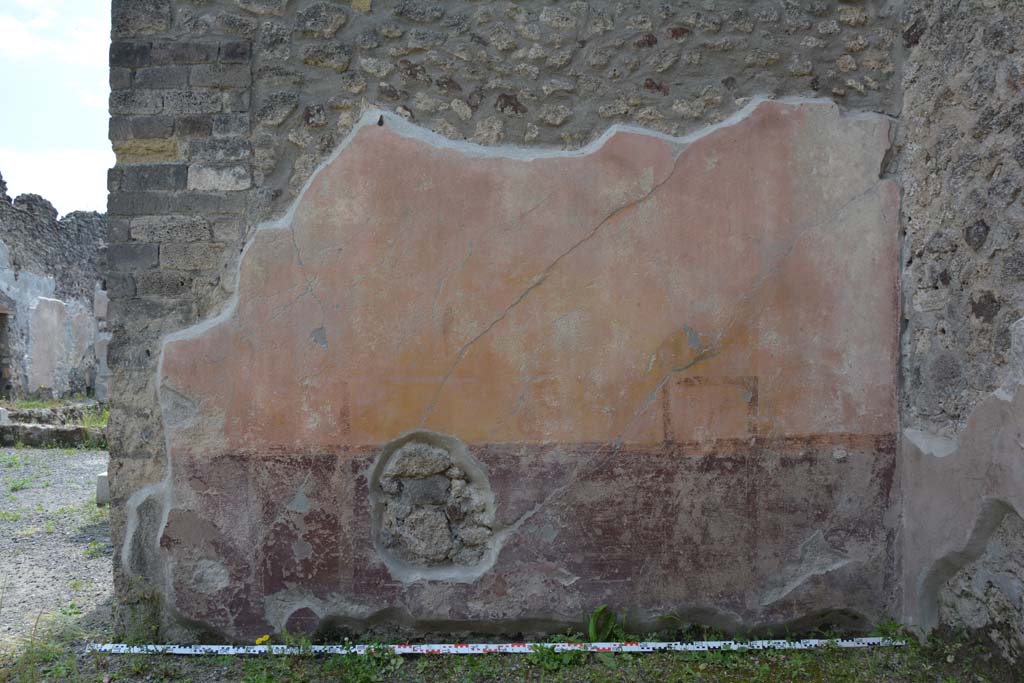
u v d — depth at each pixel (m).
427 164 3.01
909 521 3.03
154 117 2.99
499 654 2.96
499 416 3.02
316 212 2.99
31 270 14.38
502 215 3.02
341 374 2.99
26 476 6.76
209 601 2.97
